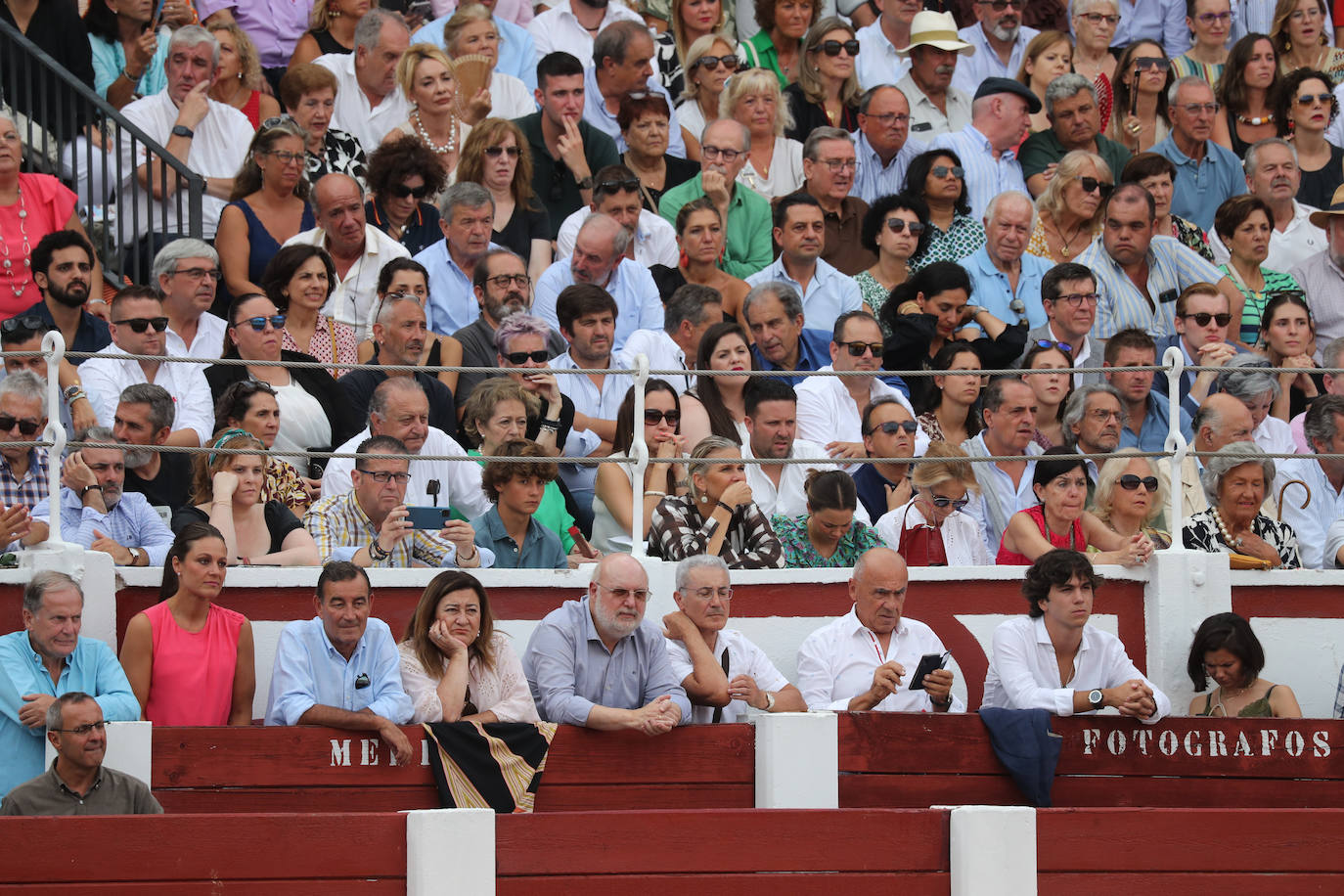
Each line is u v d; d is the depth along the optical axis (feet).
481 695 101.91
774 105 170.40
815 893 96.37
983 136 172.24
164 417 118.42
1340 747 109.40
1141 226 156.66
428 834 91.25
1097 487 124.67
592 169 164.14
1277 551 123.44
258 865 90.02
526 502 114.73
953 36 181.78
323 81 158.51
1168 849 99.40
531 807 99.40
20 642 98.07
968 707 116.88
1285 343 151.53
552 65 161.79
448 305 146.51
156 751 96.07
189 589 101.96
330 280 139.03
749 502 116.78
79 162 153.07
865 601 110.32
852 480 117.60
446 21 172.86
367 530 114.62
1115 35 200.34
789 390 126.93
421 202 152.97
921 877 97.45
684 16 183.42
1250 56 186.91
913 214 159.33
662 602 112.57
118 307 127.54
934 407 143.54
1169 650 117.70
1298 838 100.48
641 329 148.05
